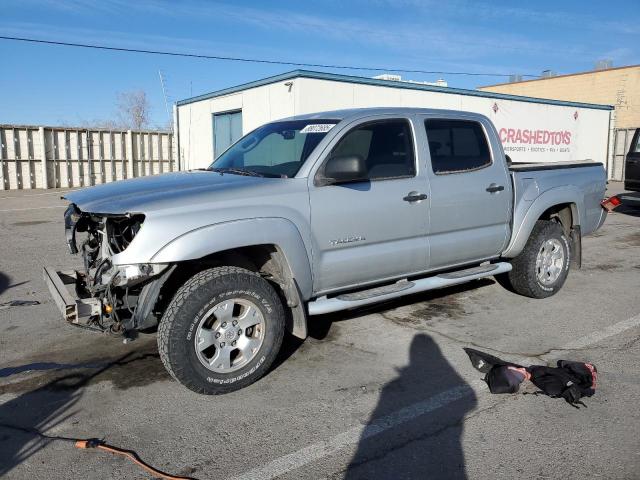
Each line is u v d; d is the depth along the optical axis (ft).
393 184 15.30
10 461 10.16
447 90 59.11
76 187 74.33
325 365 14.38
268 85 50.16
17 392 12.98
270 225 12.93
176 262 12.26
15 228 37.91
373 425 11.34
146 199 12.37
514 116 68.95
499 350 15.20
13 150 69.46
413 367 14.17
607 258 27.32
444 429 11.14
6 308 19.49
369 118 15.38
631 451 10.25
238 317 12.85
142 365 14.53
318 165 14.12
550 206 19.31
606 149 85.81
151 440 10.85
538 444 10.53
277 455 10.30
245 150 16.76
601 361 14.40
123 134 77.25
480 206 17.34
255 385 13.26
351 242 14.55
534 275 19.34
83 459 10.21
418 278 17.07
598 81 111.65
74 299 12.52
